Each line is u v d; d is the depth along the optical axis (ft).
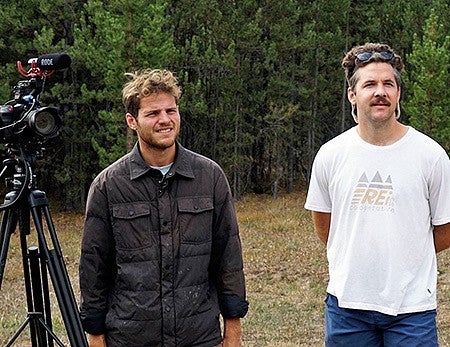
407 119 76.13
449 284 37.65
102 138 72.13
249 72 80.23
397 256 9.68
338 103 92.32
